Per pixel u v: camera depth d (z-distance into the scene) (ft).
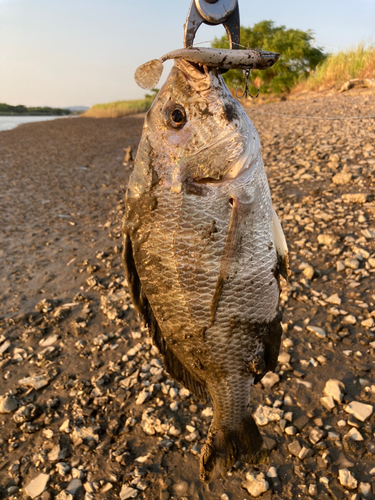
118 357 2.40
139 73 0.81
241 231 1.04
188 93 1.01
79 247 4.08
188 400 2.02
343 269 2.85
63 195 6.23
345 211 3.63
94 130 16.56
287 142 6.29
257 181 1.06
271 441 1.71
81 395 2.13
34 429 1.95
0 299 3.18
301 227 3.53
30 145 13.23
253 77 14.32
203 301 1.07
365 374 1.99
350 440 1.65
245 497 1.52
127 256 1.10
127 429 1.90
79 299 3.07
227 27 0.91
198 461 1.69
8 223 5.01
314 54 14.20
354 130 6.11
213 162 1.01
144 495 1.58
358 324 2.32
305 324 2.39
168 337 1.16
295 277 2.86
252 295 1.10
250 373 1.20
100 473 1.69
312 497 1.48
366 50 10.61
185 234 1.03
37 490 1.65
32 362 2.46
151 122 1.03
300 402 1.89
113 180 7.03
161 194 1.02
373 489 1.46
